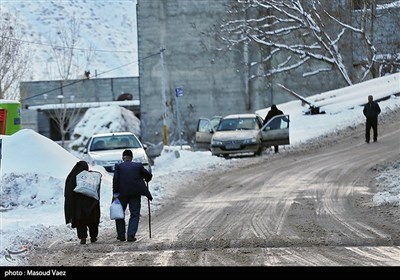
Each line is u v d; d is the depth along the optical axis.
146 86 77.62
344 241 18.69
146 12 77.56
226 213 24.98
